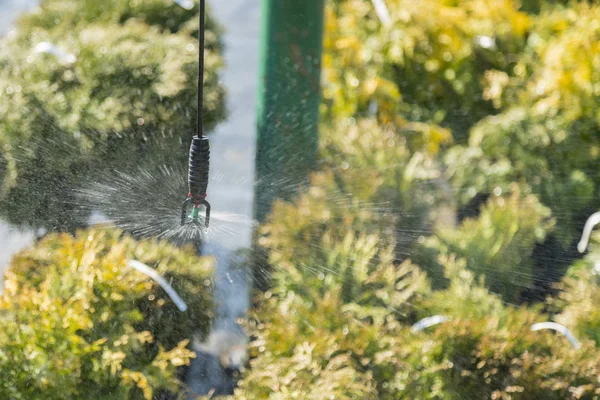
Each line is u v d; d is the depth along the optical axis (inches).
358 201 311.3
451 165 360.5
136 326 244.2
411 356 227.9
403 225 316.2
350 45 394.6
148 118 337.7
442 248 300.0
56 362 214.5
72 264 237.6
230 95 518.0
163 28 442.9
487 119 373.4
